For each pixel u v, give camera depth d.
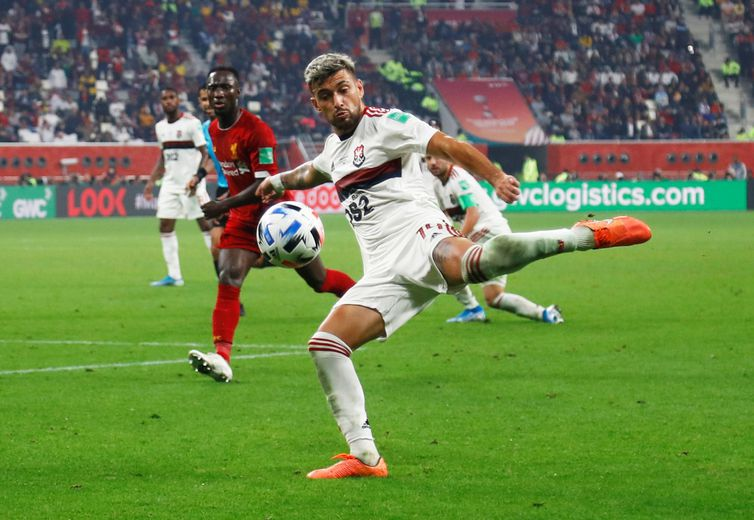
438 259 14.52
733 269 51.53
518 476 14.98
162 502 13.80
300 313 35.81
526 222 92.81
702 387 21.78
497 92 131.50
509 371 23.89
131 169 116.88
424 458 16.09
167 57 130.38
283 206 17.44
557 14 143.25
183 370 24.56
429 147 14.77
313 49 134.50
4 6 129.12
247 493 14.21
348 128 15.44
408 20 140.38
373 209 15.38
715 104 135.38
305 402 20.64
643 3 144.88
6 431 18.12
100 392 21.77
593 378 22.91
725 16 146.88
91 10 131.12
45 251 65.06
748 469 15.26
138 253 63.75
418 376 23.33
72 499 13.97
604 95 134.12
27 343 29.02
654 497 13.84
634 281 45.88
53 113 122.00
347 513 13.23
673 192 117.94
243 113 24.95
